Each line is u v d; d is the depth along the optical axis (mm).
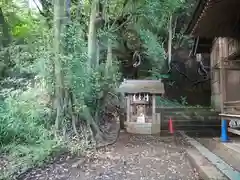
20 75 7402
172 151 6762
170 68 18516
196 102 19234
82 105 7020
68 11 6922
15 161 4867
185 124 11906
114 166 5246
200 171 4609
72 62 6547
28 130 5793
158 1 9234
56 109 6688
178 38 17609
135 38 15016
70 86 6723
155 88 10383
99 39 8875
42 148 5398
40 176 4398
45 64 6656
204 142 7812
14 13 8938
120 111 11883
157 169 5074
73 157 5723
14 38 8312
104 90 8773
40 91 6742
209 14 5527
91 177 4512
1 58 7383
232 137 7852
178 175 4691
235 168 4520
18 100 6090
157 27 15539
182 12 14398
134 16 10180
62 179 4316
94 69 7930
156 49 15570
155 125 10211
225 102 7133
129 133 10250
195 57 19391
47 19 7441
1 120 5531
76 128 6953
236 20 5883
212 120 12242
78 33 7137
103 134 8211
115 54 14938
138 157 6062
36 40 7297
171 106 15609
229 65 7777
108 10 9430
